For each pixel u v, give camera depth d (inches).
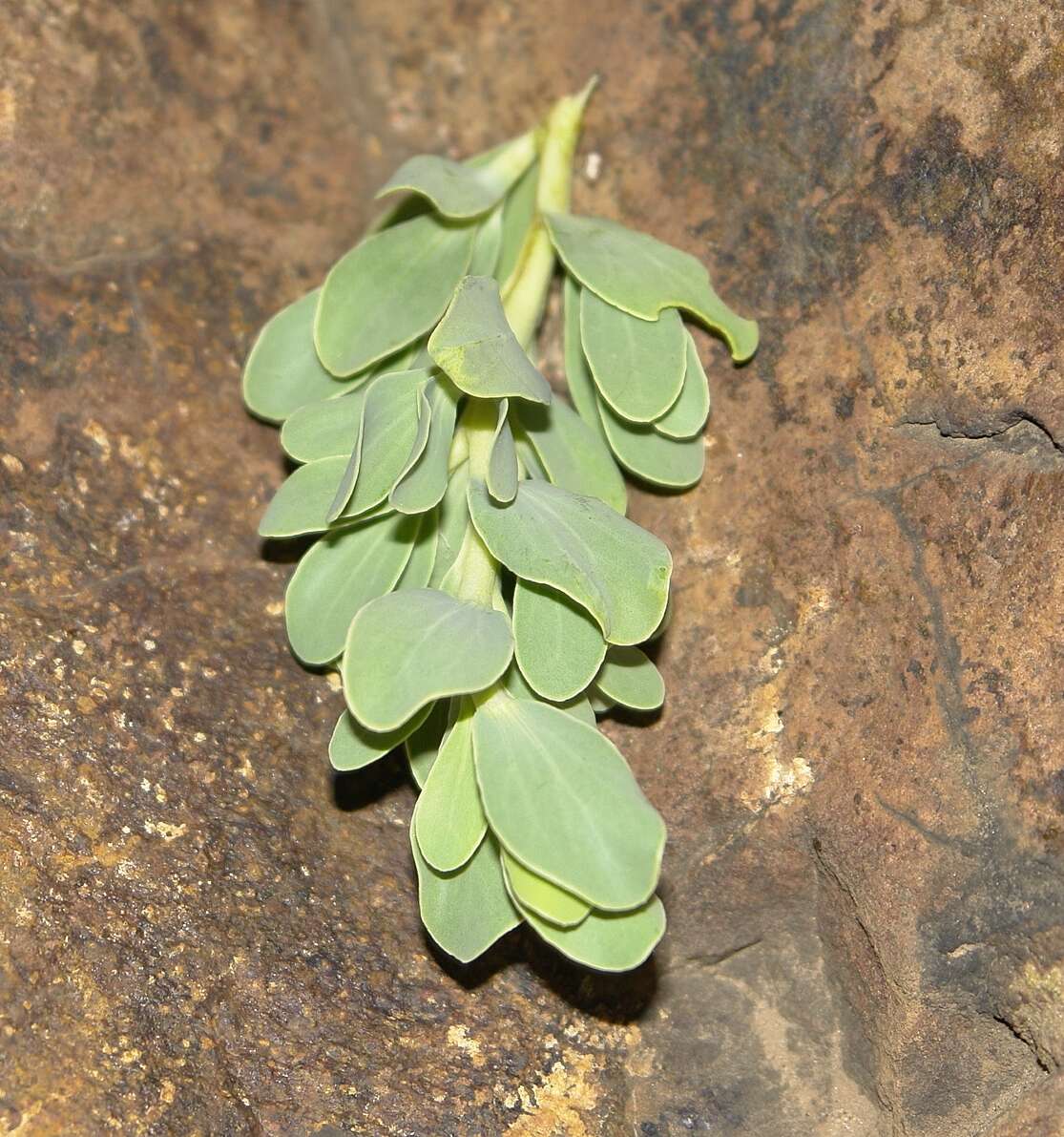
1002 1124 17.8
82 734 18.5
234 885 18.5
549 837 17.6
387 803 19.2
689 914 19.2
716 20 20.0
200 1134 17.8
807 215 19.3
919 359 18.6
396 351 19.5
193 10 21.0
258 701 19.1
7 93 20.0
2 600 18.7
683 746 19.2
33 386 19.5
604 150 20.5
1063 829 17.8
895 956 18.4
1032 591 18.1
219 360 20.2
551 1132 18.5
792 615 19.0
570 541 18.3
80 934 17.9
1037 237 18.2
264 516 18.7
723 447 19.4
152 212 20.4
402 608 17.9
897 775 18.5
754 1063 19.0
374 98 21.7
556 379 20.5
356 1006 18.5
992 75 18.5
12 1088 17.5
